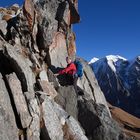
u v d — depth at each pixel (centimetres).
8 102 1892
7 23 3034
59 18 3341
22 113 1919
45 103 2112
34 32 2983
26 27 2920
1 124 1738
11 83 1964
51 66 3094
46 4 3266
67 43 3469
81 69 2858
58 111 2242
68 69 2795
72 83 2872
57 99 2595
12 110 1894
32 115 1967
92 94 3588
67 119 2253
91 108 2697
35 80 2455
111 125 2664
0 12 3284
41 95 2148
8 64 2177
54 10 3347
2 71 2130
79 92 2986
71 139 2173
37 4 3247
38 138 1956
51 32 3080
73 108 2672
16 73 2103
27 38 2927
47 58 3111
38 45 3052
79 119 2683
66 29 3400
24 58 2600
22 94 1995
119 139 2608
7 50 2180
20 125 1912
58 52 3266
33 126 1942
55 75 2797
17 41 2831
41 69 2695
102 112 2695
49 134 2002
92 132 2617
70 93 2688
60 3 3412
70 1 3484
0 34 2858
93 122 2648
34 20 3006
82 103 2731
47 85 2497
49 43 3056
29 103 1992
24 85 2070
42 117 2044
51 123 2062
